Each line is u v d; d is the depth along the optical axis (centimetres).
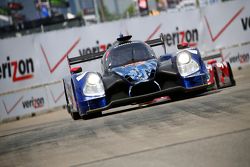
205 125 2056
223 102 2556
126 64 3120
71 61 3669
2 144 2806
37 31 7056
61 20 7044
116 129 2383
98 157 1847
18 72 5088
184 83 2931
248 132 1784
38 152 2219
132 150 1853
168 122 2286
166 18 5525
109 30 5359
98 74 2995
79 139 2325
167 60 3189
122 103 2870
